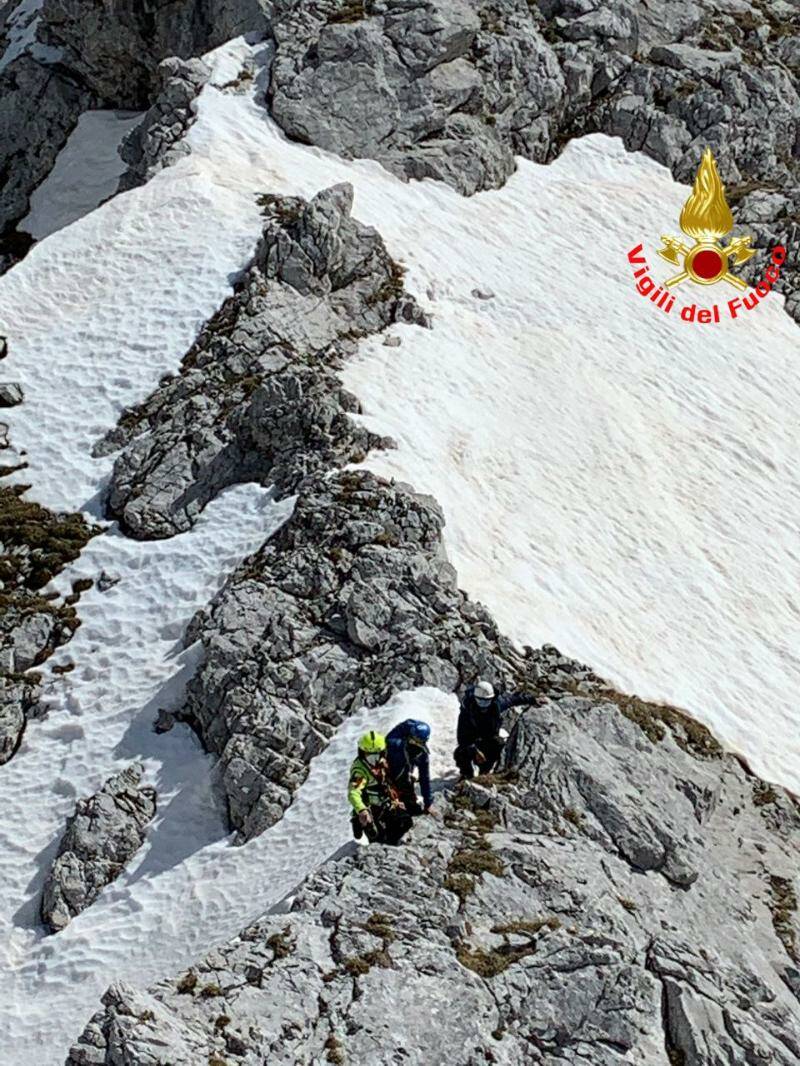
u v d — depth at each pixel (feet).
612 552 131.13
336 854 91.71
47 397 135.74
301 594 112.68
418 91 177.88
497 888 85.30
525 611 117.91
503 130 184.75
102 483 128.57
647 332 163.84
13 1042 90.12
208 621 113.50
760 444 153.28
